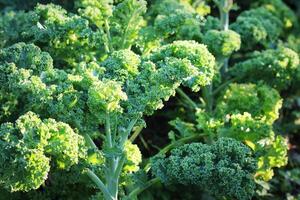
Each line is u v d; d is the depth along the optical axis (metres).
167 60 1.65
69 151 1.52
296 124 2.27
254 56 2.11
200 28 2.13
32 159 1.48
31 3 2.22
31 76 1.65
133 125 1.66
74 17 1.82
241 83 2.11
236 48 2.00
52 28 1.81
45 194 1.80
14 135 1.51
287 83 2.07
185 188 1.97
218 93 2.12
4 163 1.48
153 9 2.13
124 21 1.86
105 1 1.84
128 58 1.67
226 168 1.61
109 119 1.61
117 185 1.66
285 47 2.17
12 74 1.64
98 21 1.85
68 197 1.82
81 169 1.60
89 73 1.63
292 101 2.27
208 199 1.93
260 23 2.17
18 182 1.50
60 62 1.92
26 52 1.69
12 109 1.71
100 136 1.86
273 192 2.04
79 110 1.62
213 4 2.47
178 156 1.67
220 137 1.77
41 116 1.64
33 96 1.61
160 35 1.91
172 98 2.23
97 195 1.73
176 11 1.92
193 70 1.62
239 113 1.87
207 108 2.08
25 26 1.96
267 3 2.56
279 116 2.26
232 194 1.63
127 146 1.66
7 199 1.76
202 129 1.95
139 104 1.63
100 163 1.60
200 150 1.66
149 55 1.72
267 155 1.79
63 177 1.61
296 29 2.62
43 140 1.51
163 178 1.66
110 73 1.67
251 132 1.79
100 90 1.56
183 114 2.19
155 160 1.69
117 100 1.57
